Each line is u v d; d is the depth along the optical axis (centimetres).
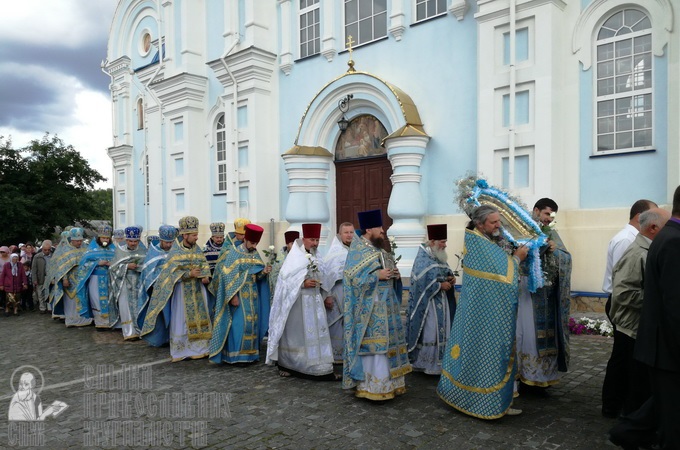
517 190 948
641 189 867
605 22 908
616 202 892
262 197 1442
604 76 909
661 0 841
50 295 1180
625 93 887
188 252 771
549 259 509
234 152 1476
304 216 1316
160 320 797
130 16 2041
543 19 914
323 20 1329
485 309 463
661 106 848
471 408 470
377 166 1267
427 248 628
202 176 1639
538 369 514
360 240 550
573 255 925
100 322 1031
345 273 540
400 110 1120
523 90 942
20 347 888
